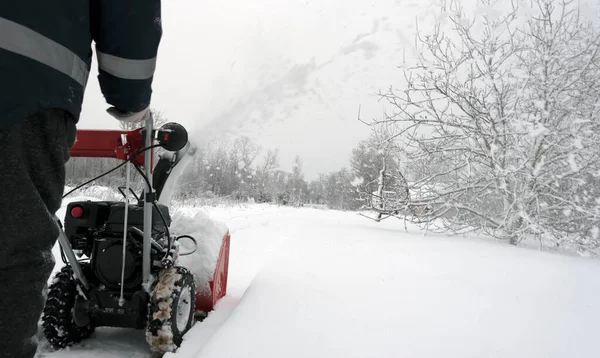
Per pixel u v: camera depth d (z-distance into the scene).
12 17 0.94
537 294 3.76
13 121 0.93
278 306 3.09
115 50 1.23
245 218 12.31
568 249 8.42
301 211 20.11
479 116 8.66
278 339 2.48
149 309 2.59
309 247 6.09
